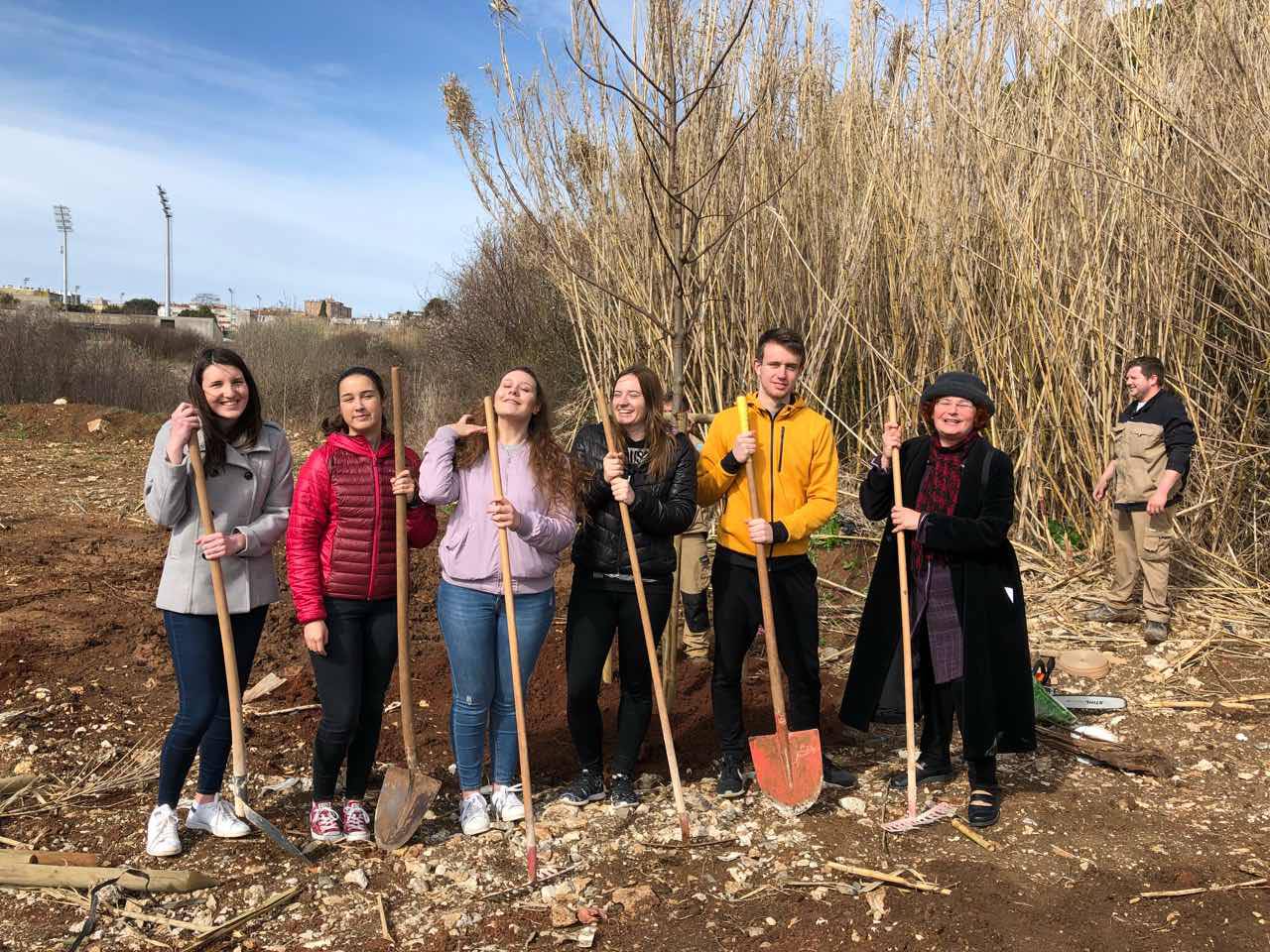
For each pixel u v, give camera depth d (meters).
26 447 12.71
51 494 10.30
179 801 4.02
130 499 10.18
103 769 4.34
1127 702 5.26
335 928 3.19
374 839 3.74
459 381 14.09
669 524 3.80
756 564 4.01
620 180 6.20
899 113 7.58
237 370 3.50
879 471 4.17
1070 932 3.15
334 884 3.45
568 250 6.14
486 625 3.73
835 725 4.96
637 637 3.92
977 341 7.40
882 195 7.60
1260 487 7.16
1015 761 4.56
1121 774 4.41
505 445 3.78
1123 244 6.98
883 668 4.08
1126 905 3.31
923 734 4.32
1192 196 6.81
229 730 3.65
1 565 7.47
